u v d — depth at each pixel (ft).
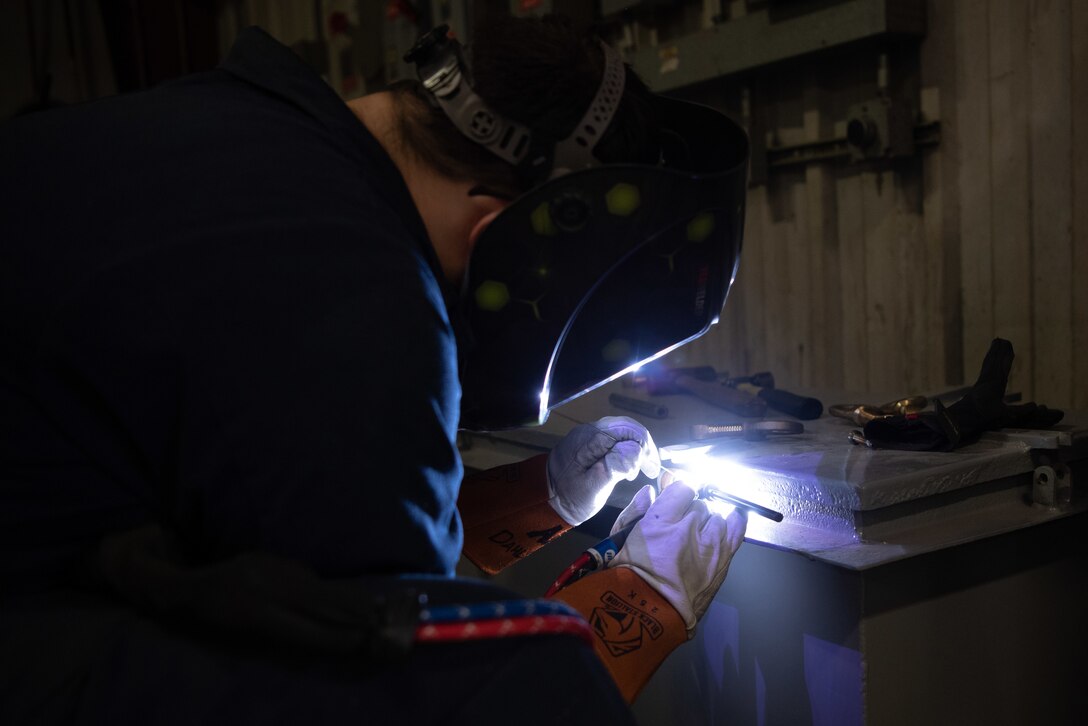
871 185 6.86
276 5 12.25
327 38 11.64
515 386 2.12
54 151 1.74
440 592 1.56
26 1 11.83
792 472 2.94
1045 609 3.08
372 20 10.55
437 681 1.49
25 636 1.52
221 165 1.65
